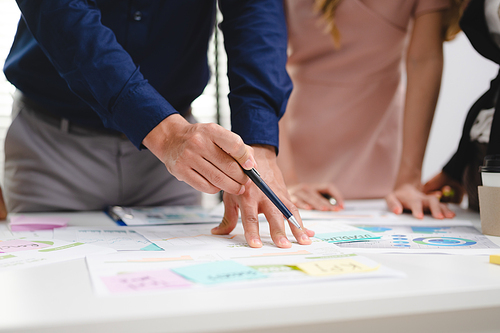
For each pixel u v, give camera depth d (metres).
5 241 0.58
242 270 0.40
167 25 0.95
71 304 0.31
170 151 0.63
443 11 1.15
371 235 0.64
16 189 1.03
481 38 0.86
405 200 1.00
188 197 1.19
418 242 0.59
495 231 0.65
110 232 0.68
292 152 1.43
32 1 0.69
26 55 0.92
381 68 1.31
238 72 0.80
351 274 0.38
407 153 1.16
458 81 2.27
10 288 0.36
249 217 0.60
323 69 1.33
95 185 1.06
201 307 0.30
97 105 0.71
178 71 1.03
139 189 1.11
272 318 0.31
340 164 1.41
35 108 1.01
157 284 0.36
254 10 0.87
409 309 0.34
